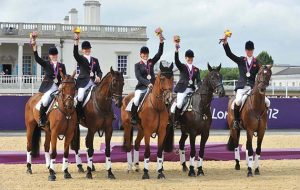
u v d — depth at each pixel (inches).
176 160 779.4
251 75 658.8
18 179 606.5
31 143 658.8
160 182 586.2
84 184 570.6
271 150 817.5
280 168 711.7
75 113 603.8
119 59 2501.2
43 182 583.8
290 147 941.8
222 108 1176.8
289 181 596.1
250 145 633.6
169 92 575.5
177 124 648.4
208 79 614.5
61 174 647.1
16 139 1037.8
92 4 2682.1
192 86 655.8
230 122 694.5
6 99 1128.8
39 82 2100.1
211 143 846.5
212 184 573.3
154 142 975.0
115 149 775.1
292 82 3075.8
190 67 661.3
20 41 2427.4
